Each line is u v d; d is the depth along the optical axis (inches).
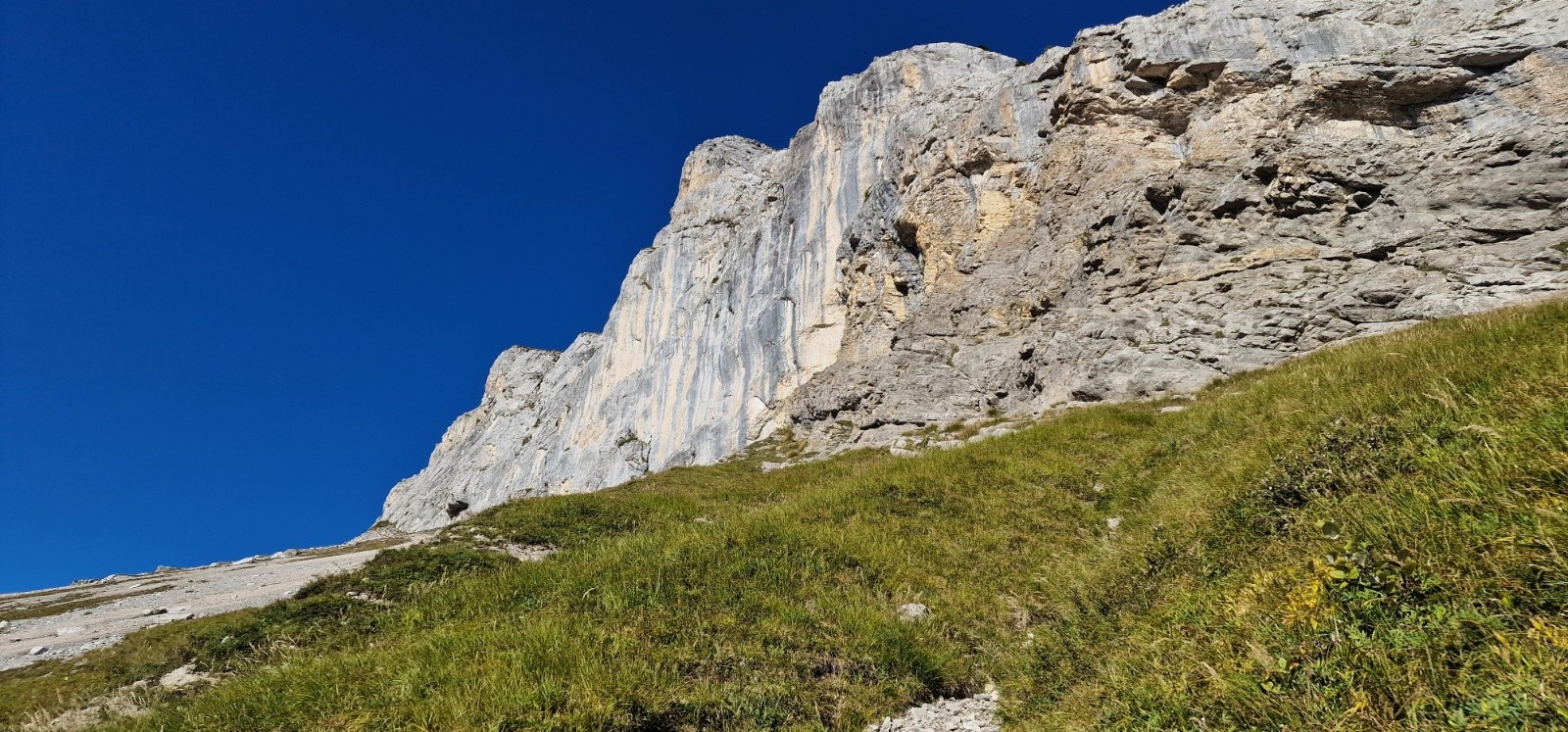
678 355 2962.6
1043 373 1187.9
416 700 241.4
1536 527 151.9
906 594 381.4
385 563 616.4
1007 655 316.2
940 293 1695.4
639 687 252.8
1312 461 273.4
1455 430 225.8
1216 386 909.2
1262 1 1539.1
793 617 327.9
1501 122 1126.4
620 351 3484.3
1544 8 1210.6
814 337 2188.7
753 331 2475.4
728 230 3280.0
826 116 2620.6
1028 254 1561.3
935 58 2488.9
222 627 501.4
